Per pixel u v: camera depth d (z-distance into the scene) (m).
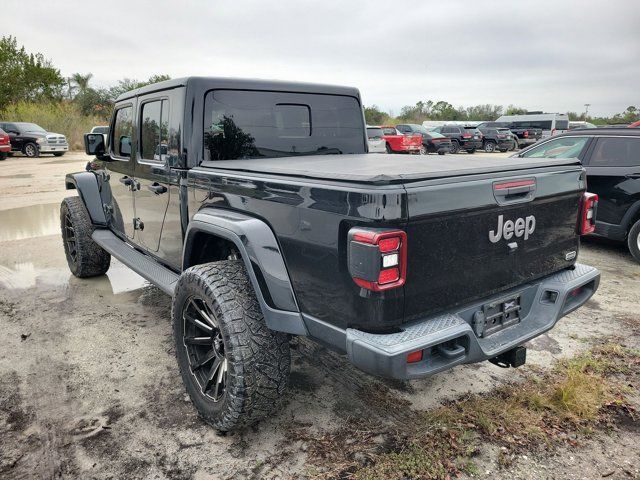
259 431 2.73
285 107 3.66
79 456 2.54
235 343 2.42
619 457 2.50
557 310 2.72
